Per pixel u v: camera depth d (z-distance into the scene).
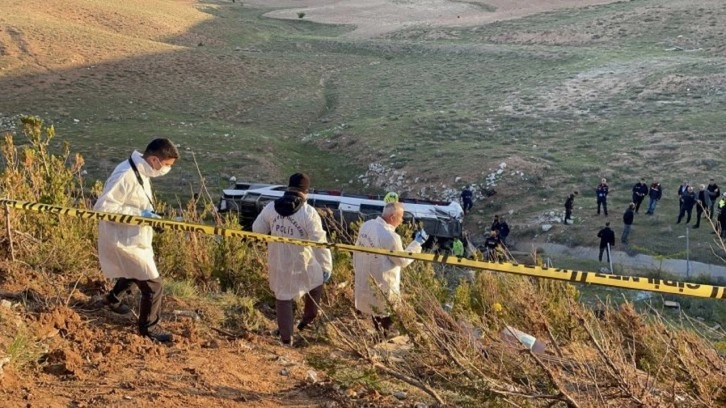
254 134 42.12
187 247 8.12
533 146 36.47
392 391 4.81
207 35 75.62
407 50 69.56
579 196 29.48
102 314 6.05
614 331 5.50
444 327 5.44
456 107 46.28
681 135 35.72
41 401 4.25
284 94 53.19
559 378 4.63
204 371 4.98
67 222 7.75
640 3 82.00
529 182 31.11
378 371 4.82
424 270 8.46
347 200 22.53
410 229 9.63
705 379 4.41
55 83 51.31
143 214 5.54
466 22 83.75
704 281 20.61
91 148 37.22
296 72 60.28
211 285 7.86
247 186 24.05
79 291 6.54
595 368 4.76
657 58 55.41
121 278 6.13
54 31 62.09
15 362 4.69
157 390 4.56
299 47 73.38
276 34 81.56
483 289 7.57
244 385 4.83
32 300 6.05
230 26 81.56
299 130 45.22
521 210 28.83
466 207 29.23
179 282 7.29
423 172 33.41
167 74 55.91
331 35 83.25
